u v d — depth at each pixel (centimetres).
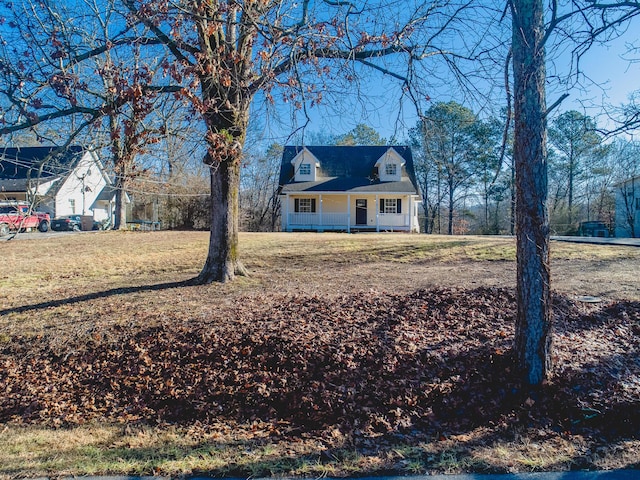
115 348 576
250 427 411
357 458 335
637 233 2831
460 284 808
